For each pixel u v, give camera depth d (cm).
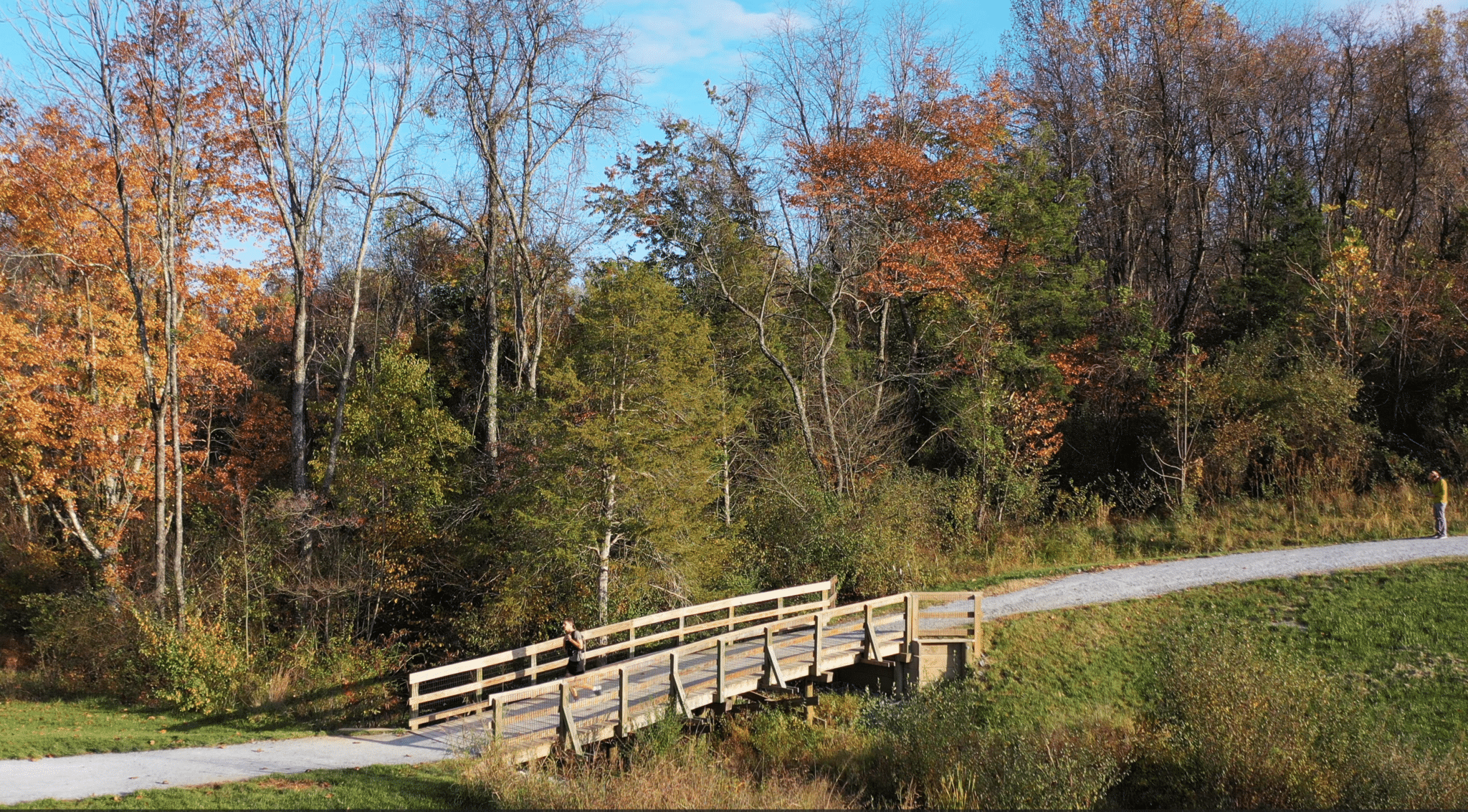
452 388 3694
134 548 2847
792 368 3225
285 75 2792
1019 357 3225
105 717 1920
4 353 2533
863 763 1544
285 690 2045
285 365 4056
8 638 2895
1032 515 3050
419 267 3922
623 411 2298
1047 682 1852
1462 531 2459
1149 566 2486
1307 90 4000
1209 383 3028
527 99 3084
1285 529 2669
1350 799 1295
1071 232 3600
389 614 2662
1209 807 1331
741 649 2002
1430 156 3700
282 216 2814
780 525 2703
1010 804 1316
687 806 1195
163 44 2306
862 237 3072
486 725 1527
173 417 2330
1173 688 1531
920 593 1936
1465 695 1642
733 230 3188
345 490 2684
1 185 2461
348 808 1160
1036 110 4141
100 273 2653
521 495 2344
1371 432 2925
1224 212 4394
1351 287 3141
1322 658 1833
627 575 2317
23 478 2881
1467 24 3734
